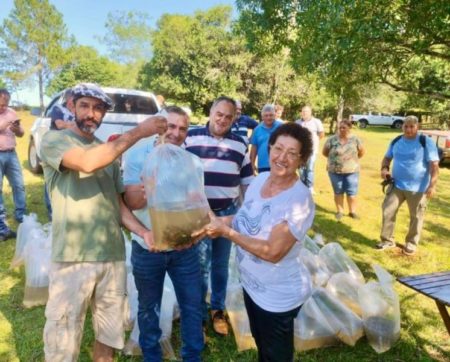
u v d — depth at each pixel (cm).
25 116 2239
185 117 234
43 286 331
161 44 2555
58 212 202
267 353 195
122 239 219
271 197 187
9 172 505
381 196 800
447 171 1189
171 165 183
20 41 3438
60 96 762
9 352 274
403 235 557
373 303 293
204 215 186
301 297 190
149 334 237
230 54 2369
